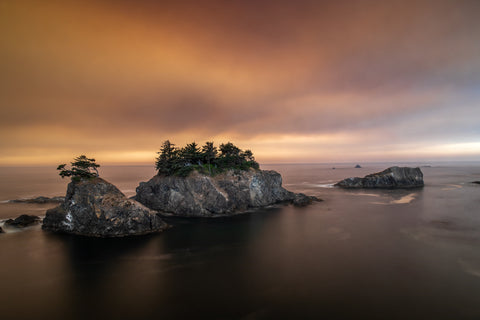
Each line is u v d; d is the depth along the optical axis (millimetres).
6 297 29000
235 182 79688
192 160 82812
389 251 42250
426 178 179875
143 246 45625
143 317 25141
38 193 114375
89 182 55375
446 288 30219
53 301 28094
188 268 36406
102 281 32625
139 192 82062
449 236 49781
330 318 24703
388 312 25578
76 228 53094
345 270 35250
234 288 30547
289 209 78250
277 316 25016
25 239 49062
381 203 85625
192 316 25156
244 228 57438
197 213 70188
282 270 35469
